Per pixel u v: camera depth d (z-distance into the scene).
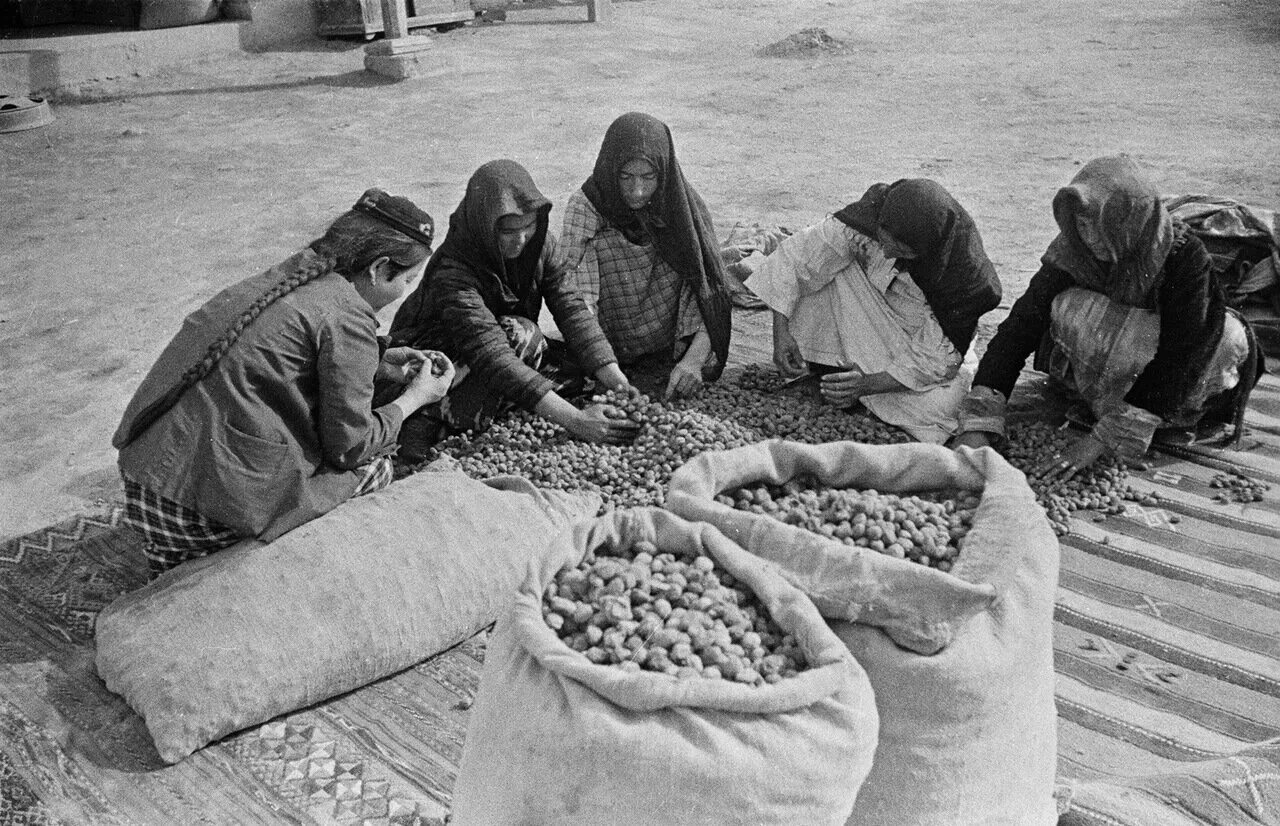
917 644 2.25
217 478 3.27
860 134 9.65
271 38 14.25
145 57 13.14
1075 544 3.85
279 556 3.24
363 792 2.80
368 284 3.68
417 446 4.26
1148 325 4.04
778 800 1.95
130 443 3.35
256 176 9.15
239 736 3.01
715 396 4.61
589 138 9.77
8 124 11.01
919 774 2.30
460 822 2.14
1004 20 14.70
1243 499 4.08
